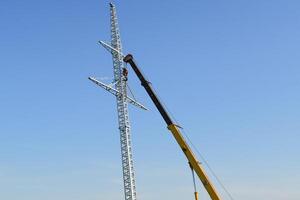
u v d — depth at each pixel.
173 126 88.38
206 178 85.00
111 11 153.25
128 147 144.00
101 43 143.75
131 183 141.25
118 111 146.50
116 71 147.50
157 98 90.25
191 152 86.88
